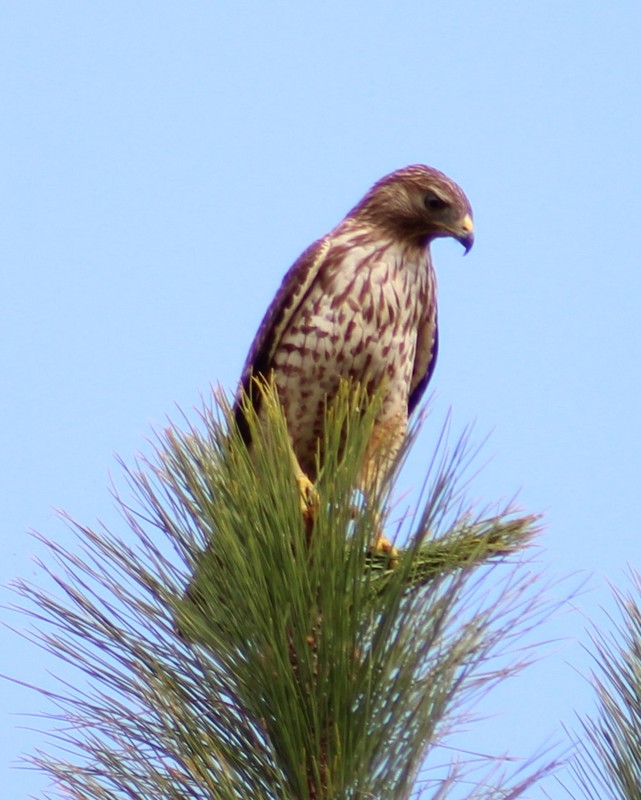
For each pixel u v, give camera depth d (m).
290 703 5.45
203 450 6.36
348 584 5.60
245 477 6.02
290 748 5.38
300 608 5.56
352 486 5.96
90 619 5.88
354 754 5.34
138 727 5.67
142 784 5.45
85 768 5.52
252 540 5.68
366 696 5.42
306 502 6.71
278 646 5.56
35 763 5.51
